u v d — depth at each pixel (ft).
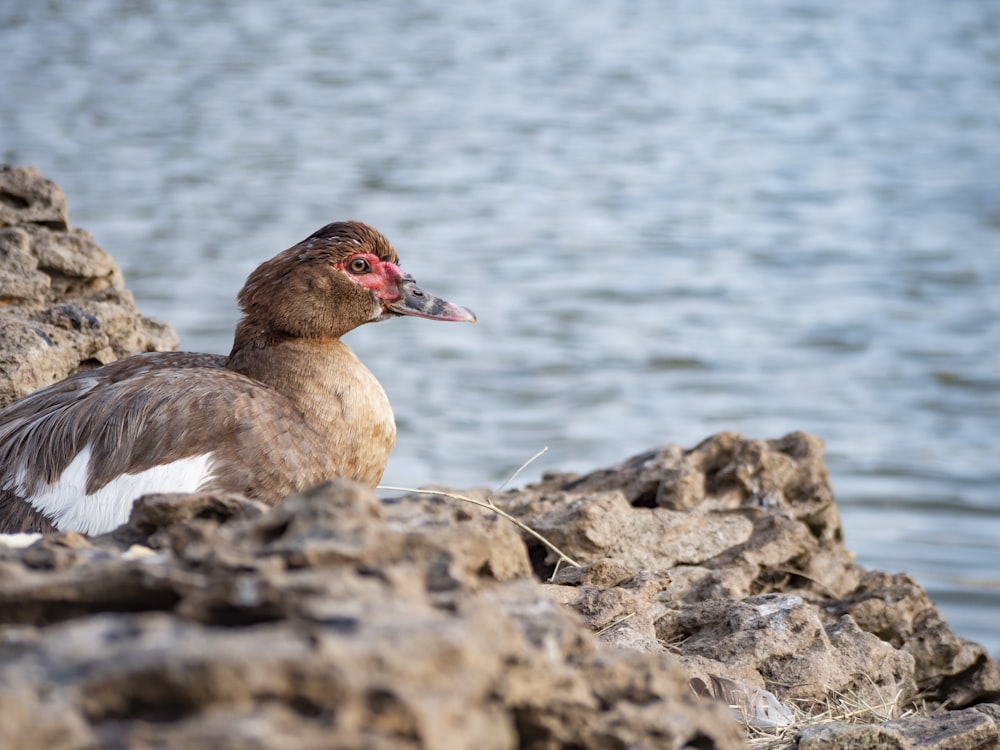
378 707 8.02
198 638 8.35
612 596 19.61
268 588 8.93
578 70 318.86
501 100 270.05
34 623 9.57
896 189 169.17
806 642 20.39
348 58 327.26
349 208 149.79
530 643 10.11
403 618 8.71
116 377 21.29
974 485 62.64
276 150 192.13
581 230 144.36
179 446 19.42
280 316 22.00
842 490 62.13
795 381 85.61
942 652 23.24
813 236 139.54
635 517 23.56
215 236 125.39
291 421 20.53
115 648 8.26
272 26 377.71
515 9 447.01
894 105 258.37
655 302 109.81
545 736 9.71
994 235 137.18
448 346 92.68
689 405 80.18
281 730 7.77
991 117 240.12
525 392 81.71
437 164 191.42
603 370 87.15
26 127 197.06
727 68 320.70
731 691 18.70
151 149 183.93
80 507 18.99
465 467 66.08
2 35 321.32
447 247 132.67
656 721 10.07
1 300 25.25
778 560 24.30
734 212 156.46
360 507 10.31
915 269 121.70
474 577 11.01
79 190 148.15
